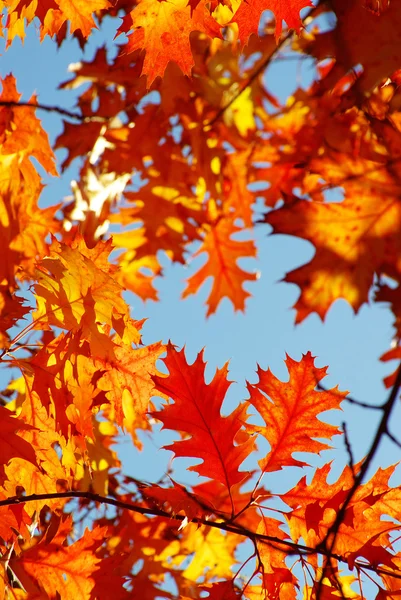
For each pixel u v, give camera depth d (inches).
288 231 60.7
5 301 59.9
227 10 65.9
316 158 60.2
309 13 58.6
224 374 58.6
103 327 59.4
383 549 57.3
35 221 69.1
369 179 59.9
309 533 58.0
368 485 58.1
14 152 69.2
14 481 59.0
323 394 58.1
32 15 60.5
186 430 58.3
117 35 55.7
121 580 60.4
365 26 56.9
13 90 69.8
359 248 60.5
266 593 57.7
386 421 56.1
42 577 60.2
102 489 71.2
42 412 59.0
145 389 59.7
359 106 57.2
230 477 58.4
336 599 57.2
